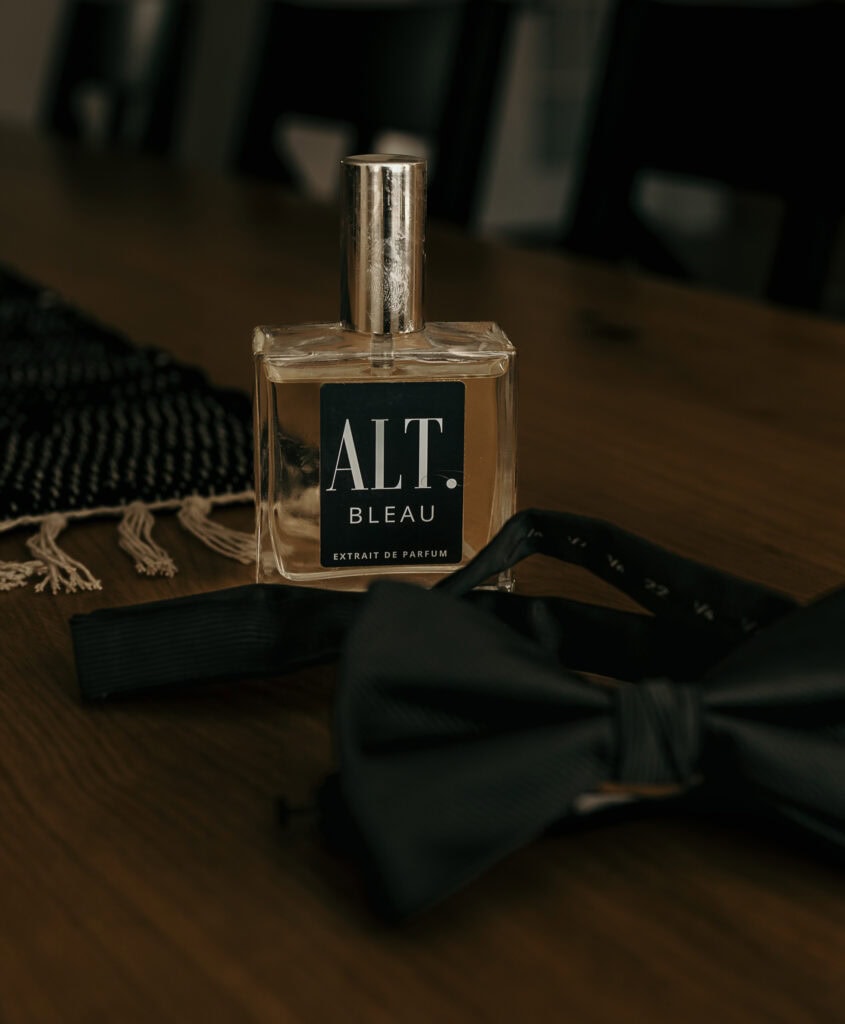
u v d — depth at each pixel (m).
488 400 0.31
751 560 0.33
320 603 0.27
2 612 0.31
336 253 0.66
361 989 0.20
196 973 0.21
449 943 0.21
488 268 0.64
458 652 0.23
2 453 0.39
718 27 0.67
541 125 2.74
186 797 0.24
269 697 0.27
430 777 0.21
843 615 0.23
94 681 0.27
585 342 0.51
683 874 0.23
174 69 1.10
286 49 0.94
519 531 0.27
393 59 0.85
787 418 0.43
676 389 0.46
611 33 0.72
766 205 3.00
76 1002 0.20
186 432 0.40
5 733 0.26
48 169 0.95
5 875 0.23
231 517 0.36
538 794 0.21
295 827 0.24
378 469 0.31
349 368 0.31
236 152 0.97
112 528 0.35
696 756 0.22
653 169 0.71
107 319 0.53
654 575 0.27
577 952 0.21
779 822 0.23
